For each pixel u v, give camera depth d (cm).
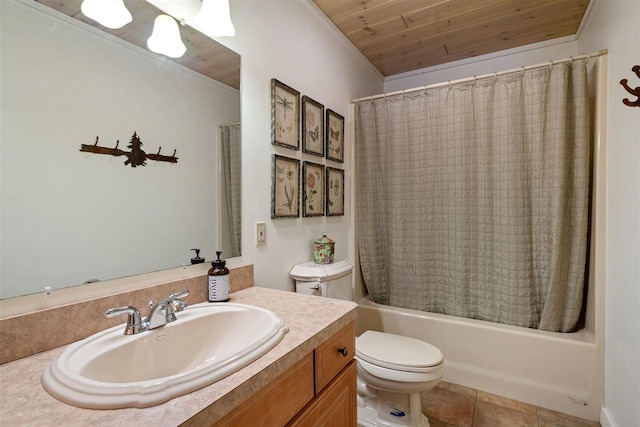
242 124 138
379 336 172
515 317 192
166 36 107
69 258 82
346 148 232
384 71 289
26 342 71
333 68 215
